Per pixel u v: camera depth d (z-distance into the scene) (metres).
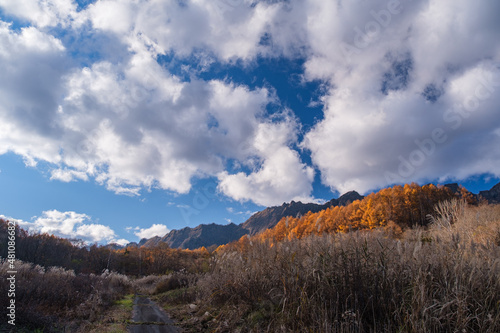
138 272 44.69
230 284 8.66
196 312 8.98
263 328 5.84
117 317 8.77
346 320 4.78
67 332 6.45
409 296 5.08
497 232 8.00
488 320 4.18
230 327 6.57
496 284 4.56
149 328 7.51
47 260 30.47
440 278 5.14
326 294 5.75
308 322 5.36
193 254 48.72
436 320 4.29
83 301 10.06
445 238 6.27
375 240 6.23
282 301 6.23
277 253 7.73
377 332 4.64
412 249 5.74
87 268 35.16
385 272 5.46
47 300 8.48
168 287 17.28
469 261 5.13
